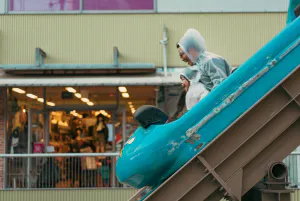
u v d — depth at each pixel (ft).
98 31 41.42
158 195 10.23
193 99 12.83
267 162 10.62
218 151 10.44
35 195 29.43
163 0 41.42
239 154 10.44
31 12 41.32
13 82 36.19
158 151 10.52
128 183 10.92
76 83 35.68
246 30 41.52
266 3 41.52
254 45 41.50
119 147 41.37
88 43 41.37
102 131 41.42
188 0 41.45
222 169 10.37
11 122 40.40
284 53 10.72
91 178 29.63
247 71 10.74
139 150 10.63
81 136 41.50
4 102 40.29
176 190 10.25
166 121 11.16
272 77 10.70
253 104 10.61
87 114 41.60
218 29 41.47
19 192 29.40
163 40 40.52
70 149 41.37
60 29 41.42
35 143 40.78
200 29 41.47
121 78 38.22
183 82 13.35
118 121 41.39
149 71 40.42
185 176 10.31
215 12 41.50
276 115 10.49
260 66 10.77
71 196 29.43
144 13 41.32
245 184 10.51
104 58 41.29
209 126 10.59
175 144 10.55
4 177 29.55
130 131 41.22
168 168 10.61
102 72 40.11
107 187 29.63
